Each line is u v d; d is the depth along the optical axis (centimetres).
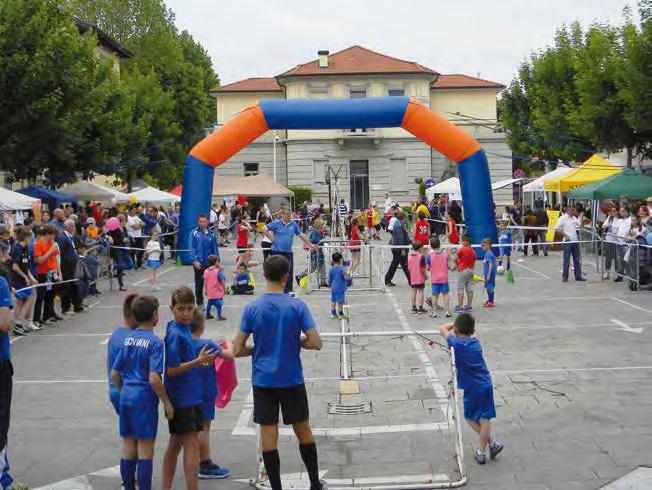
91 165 2838
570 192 2298
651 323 1335
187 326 618
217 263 1486
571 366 1047
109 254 1923
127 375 598
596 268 2089
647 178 2158
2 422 658
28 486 671
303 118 2170
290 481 660
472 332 701
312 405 891
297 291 1875
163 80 4984
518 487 641
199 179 2244
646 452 714
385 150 5116
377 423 820
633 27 2514
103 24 5162
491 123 5272
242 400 934
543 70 3647
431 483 648
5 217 2027
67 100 2450
